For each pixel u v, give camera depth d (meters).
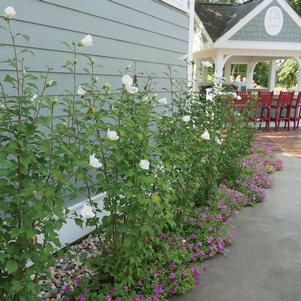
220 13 12.83
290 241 3.60
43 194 1.77
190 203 3.45
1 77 2.61
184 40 5.62
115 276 2.46
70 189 2.22
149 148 2.43
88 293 2.39
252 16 10.41
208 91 4.59
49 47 3.00
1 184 1.71
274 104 11.19
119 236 2.61
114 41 3.85
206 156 3.98
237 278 2.90
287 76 19.86
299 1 16.58
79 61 3.34
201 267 3.04
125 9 3.99
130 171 2.25
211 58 12.66
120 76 4.01
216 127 4.17
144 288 2.56
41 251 1.83
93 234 3.48
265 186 5.37
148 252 2.53
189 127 3.53
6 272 1.84
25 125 1.83
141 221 2.43
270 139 9.45
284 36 10.77
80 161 1.97
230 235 3.56
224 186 4.82
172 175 2.79
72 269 2.81
